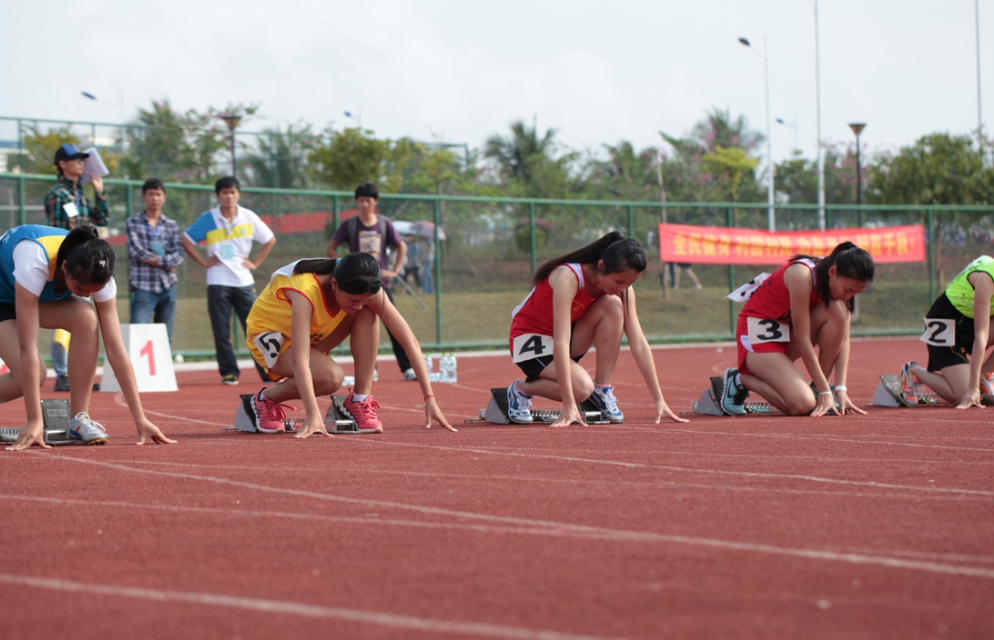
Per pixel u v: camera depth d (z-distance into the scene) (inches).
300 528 177.3
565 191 2091.5
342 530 175.2
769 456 263.0
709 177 2101.4
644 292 971.9
